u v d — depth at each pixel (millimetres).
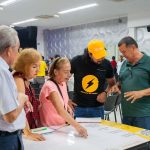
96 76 2373
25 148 1484
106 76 2461
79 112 2414
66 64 1889
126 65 2326
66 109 1944
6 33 1192
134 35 8633
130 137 1661
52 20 10391
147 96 2195
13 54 1236
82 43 11344
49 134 1748
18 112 1209
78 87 2396
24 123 1343
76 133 1758
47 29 13133
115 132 1778
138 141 1581
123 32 9477
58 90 1857
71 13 8898
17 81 1517
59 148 1478
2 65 1178
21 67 1561
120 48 2229
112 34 9914
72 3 7363
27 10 8367
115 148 1466
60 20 10391
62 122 1940
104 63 2395
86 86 2371
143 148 1549
